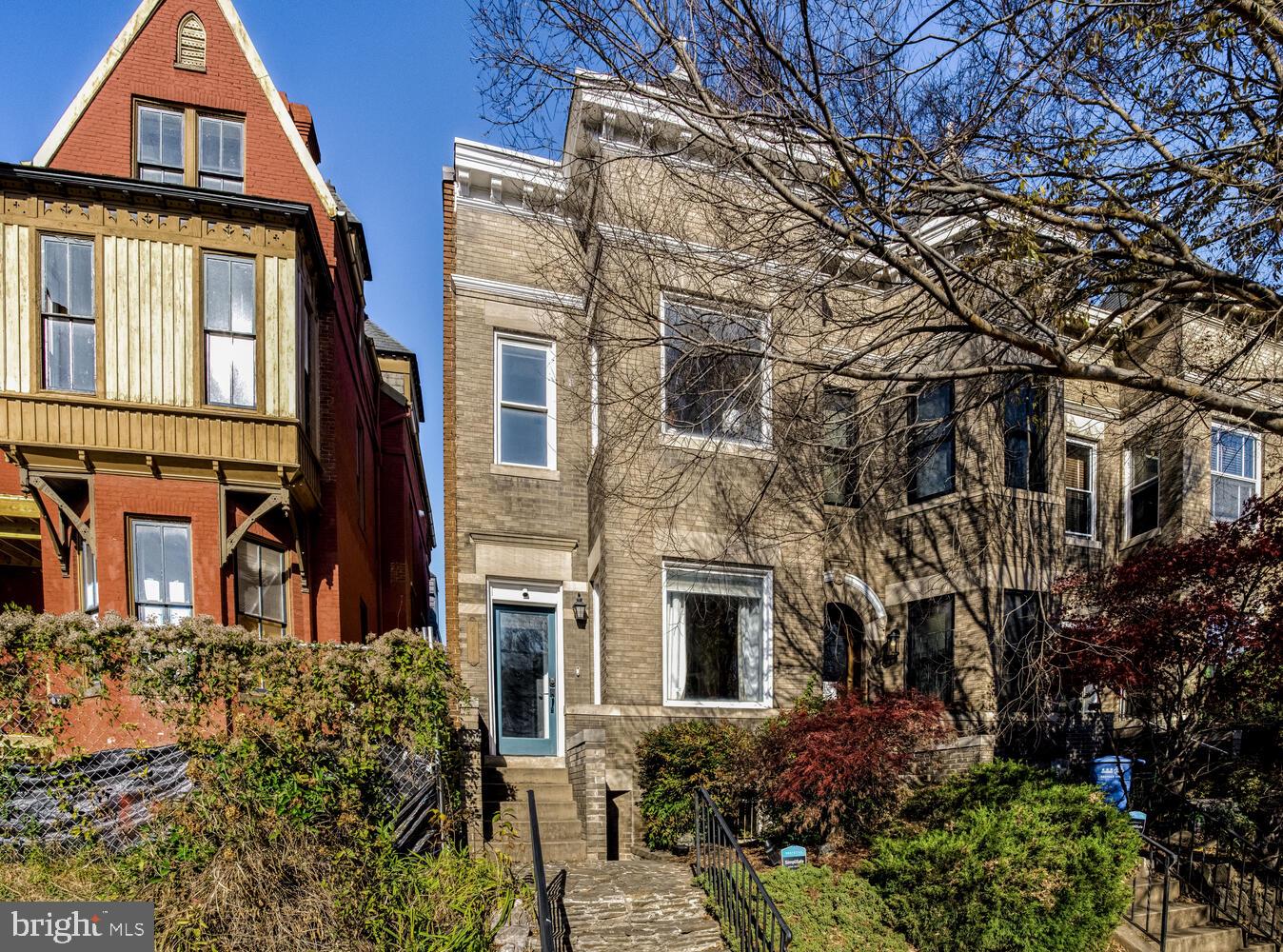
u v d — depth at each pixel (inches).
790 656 439.5
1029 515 456.1
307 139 561.6
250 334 408.2
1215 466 528.1
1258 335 251.0
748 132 253.6
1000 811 313.6
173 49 462.3
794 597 447.2
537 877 230.2
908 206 255.6
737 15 232.7
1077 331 365.7
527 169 480.4
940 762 418.6
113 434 378.6
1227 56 253.9
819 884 293.4
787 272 280.5
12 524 455.8
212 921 214.8
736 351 278.5
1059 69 248.1
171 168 455.8
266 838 234.4
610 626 409.1
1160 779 382.9
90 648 238.5
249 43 479.2
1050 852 277.3
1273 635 321.4
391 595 762.2
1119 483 544.1
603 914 279.6
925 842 281.6
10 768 228.5
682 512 426.6
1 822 227.9
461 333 466.6
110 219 389.7
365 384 639.1
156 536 390.6
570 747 408.8
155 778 244.1
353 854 243.9
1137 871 331.0
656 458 416.8
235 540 394.9
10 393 367.2
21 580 555.5
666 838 370.9
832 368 263.1
